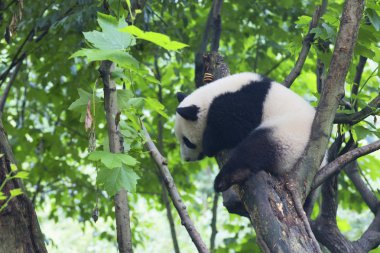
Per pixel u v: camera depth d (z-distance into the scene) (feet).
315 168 18.06
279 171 18.93
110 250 74.84
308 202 23.86
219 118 24.17
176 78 42.39
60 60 35.42
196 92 25.84
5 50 39.86
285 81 24.62
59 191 40.16
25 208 15.89
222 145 24.82
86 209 40.06
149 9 27.32
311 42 24.35
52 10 31.55
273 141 19.75
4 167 15.76
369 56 21.61
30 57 39.45
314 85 43.01
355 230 54.34
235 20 38.65
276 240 15.85
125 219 14.94
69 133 40.65
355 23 17.66
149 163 40.60
